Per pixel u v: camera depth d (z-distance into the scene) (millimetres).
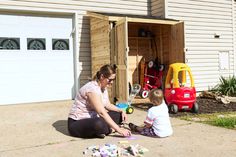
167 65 10812
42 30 9570
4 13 9016
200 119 6812
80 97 5027
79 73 10000
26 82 9359
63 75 9922
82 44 10047
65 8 9750
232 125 5910
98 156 4027
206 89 11547
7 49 9078
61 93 9898
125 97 8484
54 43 9758
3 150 4395
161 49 11047
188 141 4754
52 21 9711
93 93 4797
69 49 10000
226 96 10367
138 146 4395
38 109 8078
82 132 4922
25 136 5188
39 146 4570
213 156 4027
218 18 11828
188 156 4027
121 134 4863
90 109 5051
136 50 11336
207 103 9375
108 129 4961
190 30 11164
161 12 10711
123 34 8414
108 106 5375
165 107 5129
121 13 10656
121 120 5398
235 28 12359
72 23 10008
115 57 8938
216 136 5066
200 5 11352
